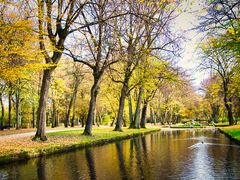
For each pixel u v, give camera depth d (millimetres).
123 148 22016
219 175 11922
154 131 49906
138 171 13016
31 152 16500
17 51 15695
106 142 27031
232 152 18609
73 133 30766
